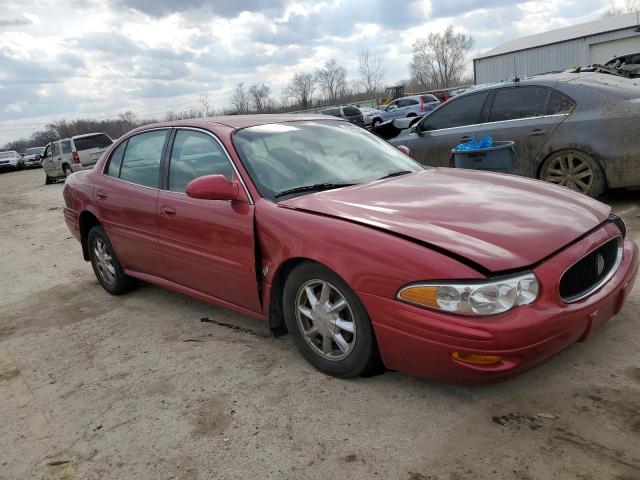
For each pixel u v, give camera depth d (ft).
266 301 10.94
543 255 8.39
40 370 12.22
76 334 14.07
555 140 19.69
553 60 114.52
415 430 8.44
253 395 9.98
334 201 10.37
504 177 12.09
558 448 7.72
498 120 21.42
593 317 8.66
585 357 10.00
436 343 8.18
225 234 11.34
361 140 13.76
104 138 67.77
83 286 18.44
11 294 18.69
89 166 66.03
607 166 18.81
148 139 14.40
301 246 9.75
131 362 12.01
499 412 8.66
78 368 12.06
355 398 9.45
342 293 9.35
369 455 8.01
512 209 9.71
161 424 9.45
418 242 8.59
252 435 8.82
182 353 12.12
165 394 10.44
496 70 125.90
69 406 10.46
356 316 9.21
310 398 9.62
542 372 9.66
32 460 8.93
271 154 11.91
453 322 7.97
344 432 8.59
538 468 7.38
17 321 15.72
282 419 9.13
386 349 8.92
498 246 8.41
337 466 7.87
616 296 9.37
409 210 9.70
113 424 9.64
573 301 8.55
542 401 8.84
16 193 61.93
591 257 9.12
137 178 14.43
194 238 12.20
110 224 15.20
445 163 23.11
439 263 8.16
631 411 8.35
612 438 7.80
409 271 8.35
